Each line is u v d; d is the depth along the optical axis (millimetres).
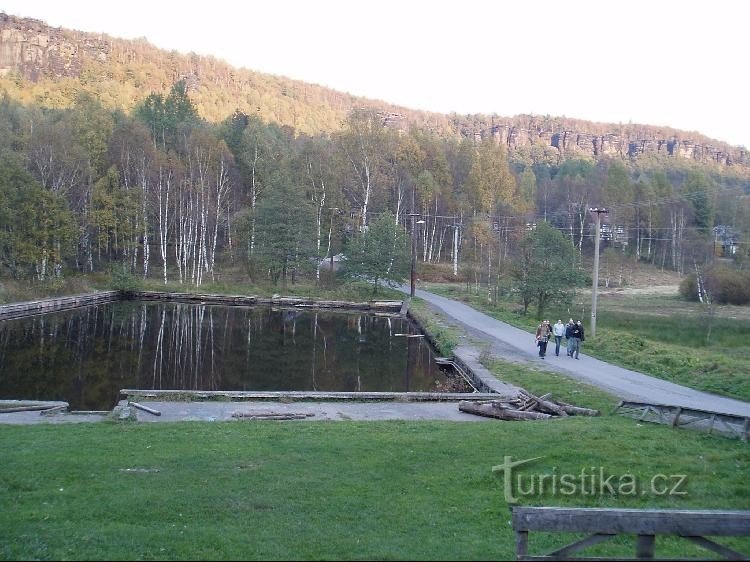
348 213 75188
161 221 65750
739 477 10664
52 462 10977
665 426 14852
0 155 55750
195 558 7121
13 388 23094
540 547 7703
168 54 178000
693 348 32969
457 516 8828
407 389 25328
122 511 8688
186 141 76875
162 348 33625
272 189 64875
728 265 70000
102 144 69500
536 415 17188
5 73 146250
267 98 170125
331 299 61531
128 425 14789
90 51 166500
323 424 15328
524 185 100062
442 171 85688
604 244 94750
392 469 11070
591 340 32344
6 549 7180
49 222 53344
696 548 7812
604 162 167625
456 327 39062
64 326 40562
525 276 47500
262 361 30797
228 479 10320
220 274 70750
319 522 8492
